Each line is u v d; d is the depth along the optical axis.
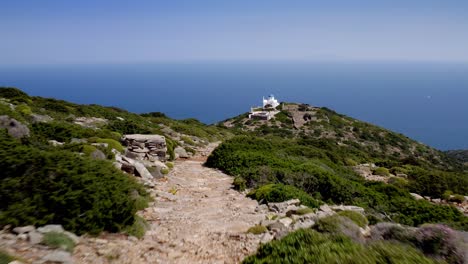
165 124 42.66
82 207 7.30
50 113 29.92
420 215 16.09
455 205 21.47
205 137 37.75
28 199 7.02
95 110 39.31
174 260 6.93
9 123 14.02
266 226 9.54
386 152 76.69
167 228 8.95
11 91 36.12
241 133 67.50
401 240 7.64
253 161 19.62
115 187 8.28
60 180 7.57
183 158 23.91
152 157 19.66
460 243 7.30
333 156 31.80
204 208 11.67
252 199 13.72
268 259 6.39
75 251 6.35
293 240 6.86
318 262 5.89
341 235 7.10
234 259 7.31
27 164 7.68
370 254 6.22
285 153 25.94
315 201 13.64
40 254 5.78
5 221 6.52
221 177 17.94
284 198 13.16
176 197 12.80
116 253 6.64
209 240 8.34
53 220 6.96
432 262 6.23
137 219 8.67
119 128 25.36
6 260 5.21
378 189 20.14
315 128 87.81
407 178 28.19
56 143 15.21
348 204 16.27
